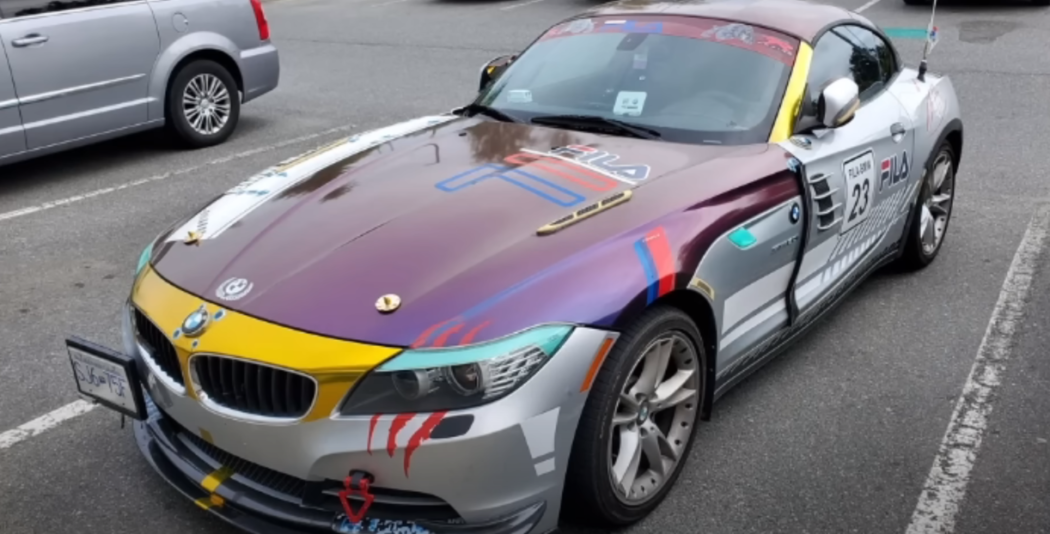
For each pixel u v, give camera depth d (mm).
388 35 13453
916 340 4387
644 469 3137
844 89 3791
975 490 3270
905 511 3164
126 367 2943
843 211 3961
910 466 3416
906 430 3646
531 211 3086
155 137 8367
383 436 2516
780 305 3684
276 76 8602
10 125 6648
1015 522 3102
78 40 6941
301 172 3666
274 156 7676
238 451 2721
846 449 3525
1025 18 12500
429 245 2904
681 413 3221
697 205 3178
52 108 6875
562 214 3059
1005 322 4555
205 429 2781
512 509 2627
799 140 3783
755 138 3723
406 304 2646
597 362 2697
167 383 2869
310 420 2562
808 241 3705
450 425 2502
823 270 3994
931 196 5086
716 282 3145
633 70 4098
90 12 7027
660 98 3941
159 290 2998
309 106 9383
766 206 3404
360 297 2697
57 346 4449
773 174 3488
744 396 3918
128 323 3199
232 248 3094
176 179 7121
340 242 2986
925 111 4816
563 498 2887
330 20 15242
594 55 4266
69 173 7336
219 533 3086
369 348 2539
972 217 5957
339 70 11070
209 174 7234
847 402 3855
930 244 5148
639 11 4484
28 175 7309
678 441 3217
